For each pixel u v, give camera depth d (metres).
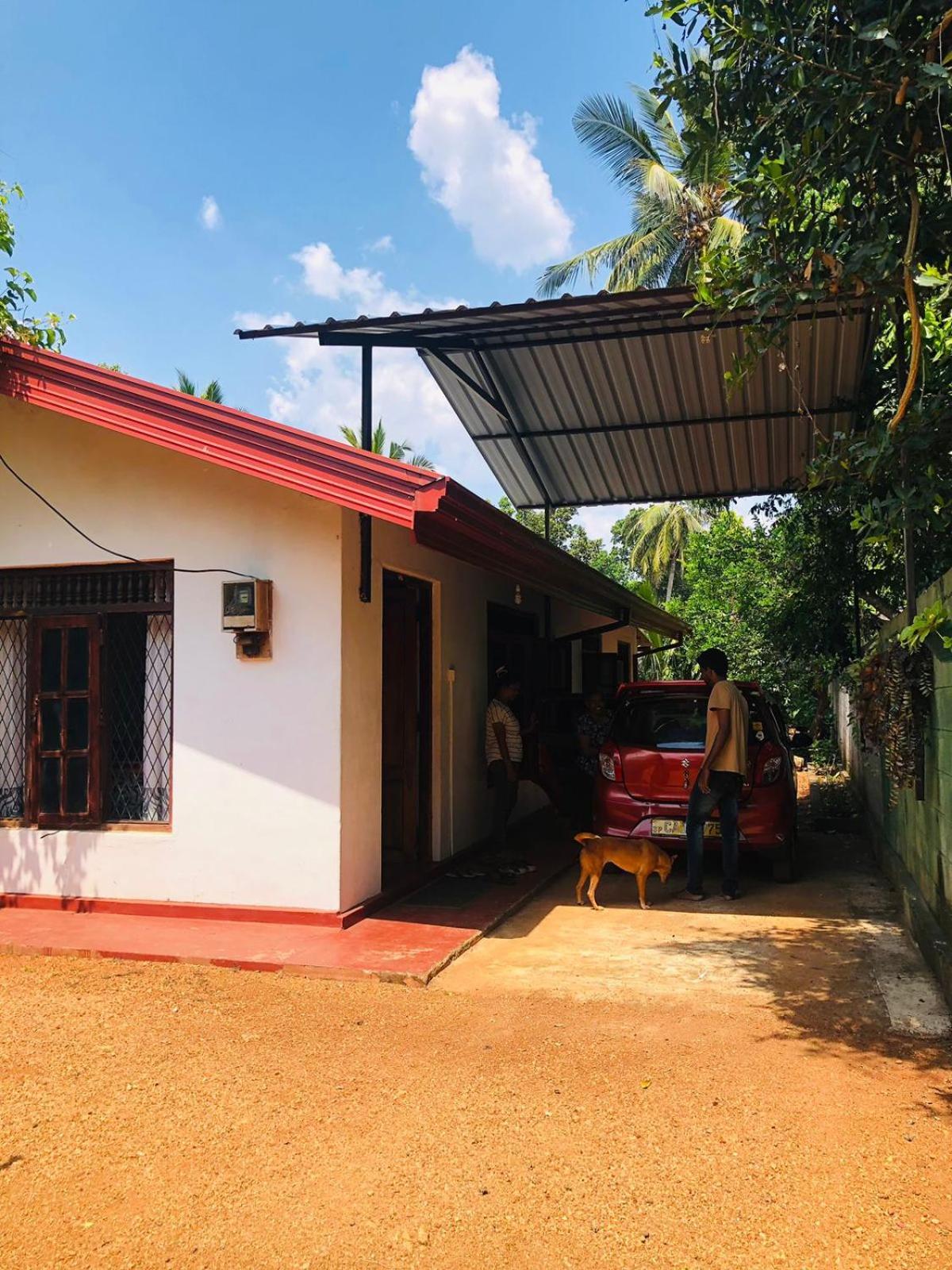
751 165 5.26
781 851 8.38
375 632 7.46
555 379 9.45
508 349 8.77
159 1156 3.67
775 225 5.14
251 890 7.03
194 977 5.88
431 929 6.78
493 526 7.26
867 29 4.32
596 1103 4.11
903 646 6.44
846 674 10.22
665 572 40.53
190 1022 5.10
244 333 7.80
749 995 5.54
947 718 5.48
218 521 7.19
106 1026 5.03
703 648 23.17
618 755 8.59
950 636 5.37
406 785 8.86
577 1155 3.65
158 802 7.44
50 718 7.64
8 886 7.59
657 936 6.86
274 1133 3.85
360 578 7.23
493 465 11.92
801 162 4.83
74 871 7.43
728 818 8.05
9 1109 4.06
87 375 6.71
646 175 23.23
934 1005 5.30
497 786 9.55
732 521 22.94
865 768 11.34
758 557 19.62
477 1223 3.22
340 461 6.25
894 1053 4.65
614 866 9.30
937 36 4.34
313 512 6.99
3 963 6.21
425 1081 4.34
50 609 7.64
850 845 10.70
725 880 8.05
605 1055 4.64
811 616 13.12
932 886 6.18
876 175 5.01
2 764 7.80
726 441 11.06
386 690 8.94
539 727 11.03
